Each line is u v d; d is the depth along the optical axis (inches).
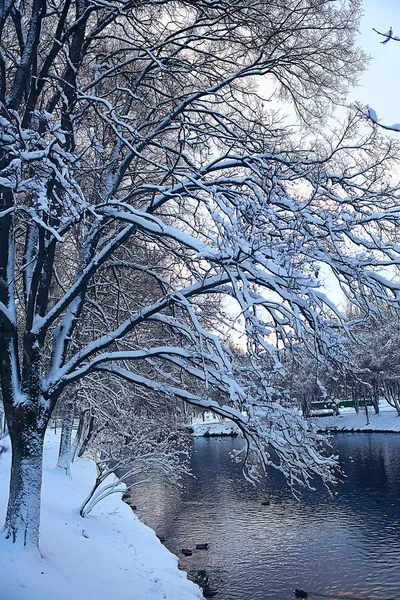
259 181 353.4
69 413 796.0
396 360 1422.2
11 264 354.3
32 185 256.1
